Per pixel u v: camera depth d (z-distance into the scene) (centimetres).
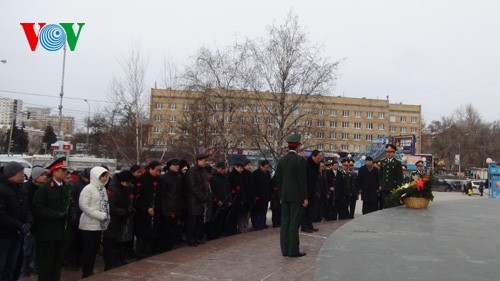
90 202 652
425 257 362
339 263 337
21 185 602
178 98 3033
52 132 6756
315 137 2481
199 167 857
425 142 9175
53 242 604
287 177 660
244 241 840
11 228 566
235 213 1045
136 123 2834
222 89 2659
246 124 2494
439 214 695
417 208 776
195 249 773
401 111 9100
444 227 545
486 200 1030
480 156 7219
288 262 630
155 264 648
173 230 870
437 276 300
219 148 2570
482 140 7619
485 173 6266
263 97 2519
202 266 624
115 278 571
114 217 711
